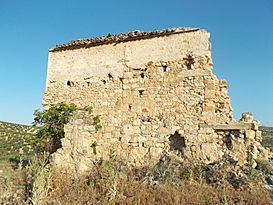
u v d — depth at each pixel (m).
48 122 14.70
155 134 13.72
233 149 12.38
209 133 12.90
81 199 8.76
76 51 16.41
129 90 14.70
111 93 15.05
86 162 12.30
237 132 12.64
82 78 15.94
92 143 13.24
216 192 9.56
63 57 16.67
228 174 11.09
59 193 9.34
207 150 12.77
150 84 14.34
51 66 16.84
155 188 9.70
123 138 14.19
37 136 14.73
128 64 14.96
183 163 12.29
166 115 13.77
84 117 13.99
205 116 13.09
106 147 14.20
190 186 10.18
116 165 11.40
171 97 13.84
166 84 14.03
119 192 9.38
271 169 11.73
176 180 10.64
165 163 12.11
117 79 15.06
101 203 8.56
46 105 16.41
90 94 15.54
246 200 8.95
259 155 12.24
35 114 14.98
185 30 14.05
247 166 11.70
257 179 10.63
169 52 14.24
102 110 15.05
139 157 13.68
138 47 14.93
